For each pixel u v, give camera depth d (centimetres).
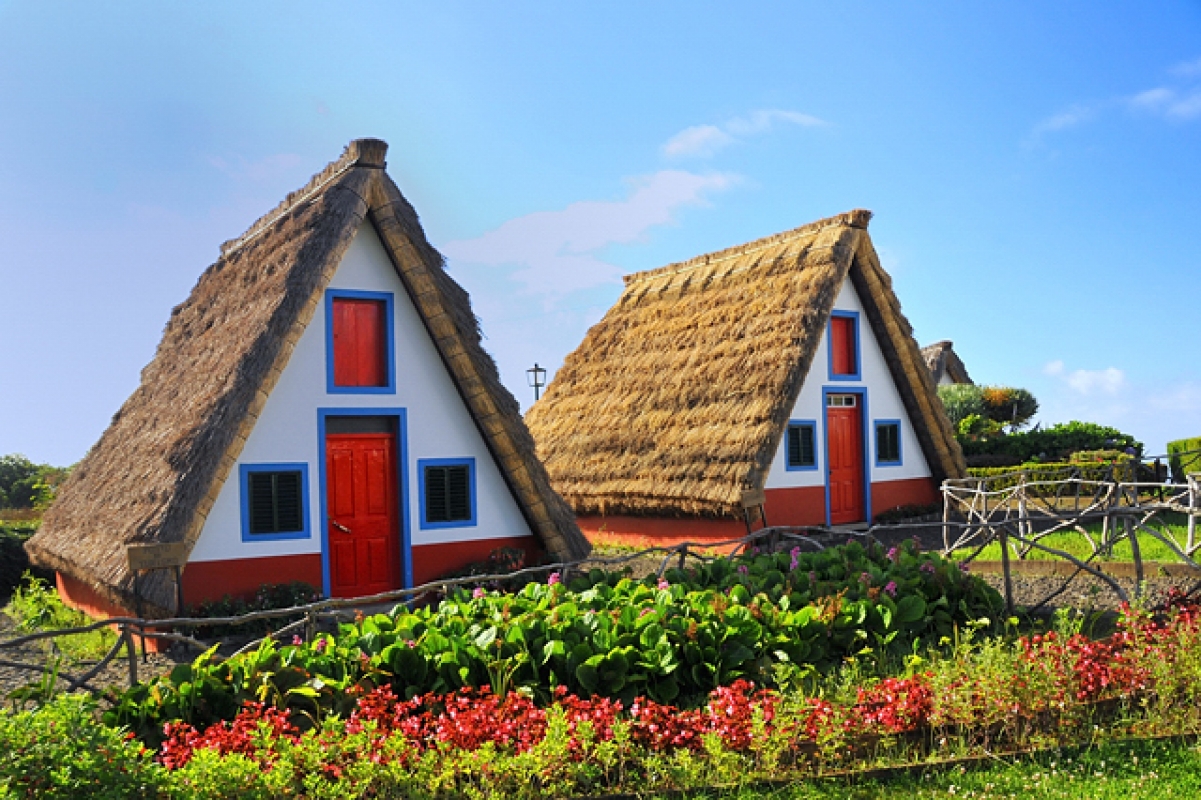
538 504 1320
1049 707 635
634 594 852
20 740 456
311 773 529
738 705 605
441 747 562
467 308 1295
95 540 1195
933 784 568
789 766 589
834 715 610
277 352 1136
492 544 1334
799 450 1780
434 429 1302
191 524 1037
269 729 554
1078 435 2650
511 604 827
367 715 602
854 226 1820
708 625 754
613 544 1894
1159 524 1495
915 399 1952
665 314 2114
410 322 1297
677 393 1852
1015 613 1002
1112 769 579
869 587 898
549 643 714
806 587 959
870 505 1886
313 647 733
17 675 973
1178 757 591
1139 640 699
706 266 2134
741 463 1598
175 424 1191
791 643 779
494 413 1293
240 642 1063
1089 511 1055
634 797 550
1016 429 3253
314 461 1205
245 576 1145
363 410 1248
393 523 1277
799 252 1858
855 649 838
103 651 1084
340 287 1246
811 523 1777
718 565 1023
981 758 598
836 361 1866
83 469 1548
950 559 1104
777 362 1683
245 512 1152
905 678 715
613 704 660
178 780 488
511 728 583
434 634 720
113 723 633
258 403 1114
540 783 554
